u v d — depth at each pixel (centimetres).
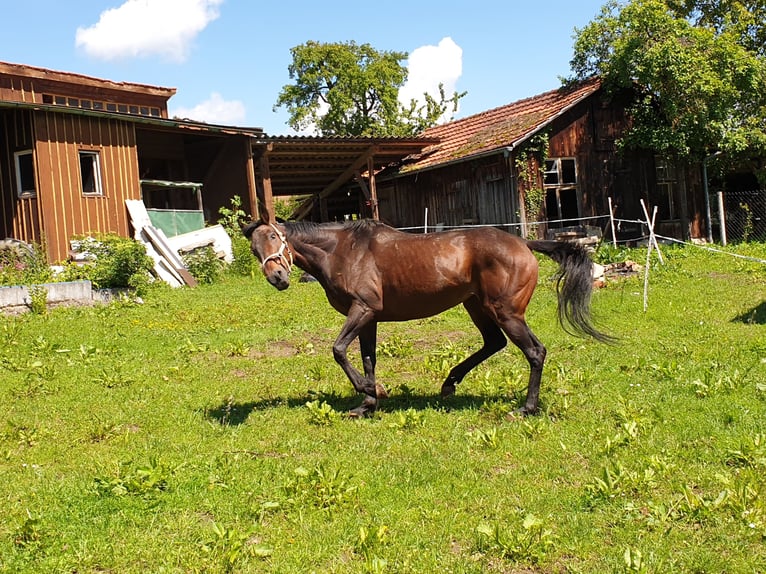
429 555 459
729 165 2638
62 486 573
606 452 610
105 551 474
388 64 4744
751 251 2045
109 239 1652
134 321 1259
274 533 493
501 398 795
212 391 854
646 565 430
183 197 2456
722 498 499
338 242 751
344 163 2744
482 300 733
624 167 2502
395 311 746
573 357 967
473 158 2364
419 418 706
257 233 736
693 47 2272
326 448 654
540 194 2314
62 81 2350
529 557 452
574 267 738
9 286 1300
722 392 761
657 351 977
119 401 809
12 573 446
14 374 909
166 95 2741
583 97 2328
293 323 1266
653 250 2091
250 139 2320
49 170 1794
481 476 580
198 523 512
